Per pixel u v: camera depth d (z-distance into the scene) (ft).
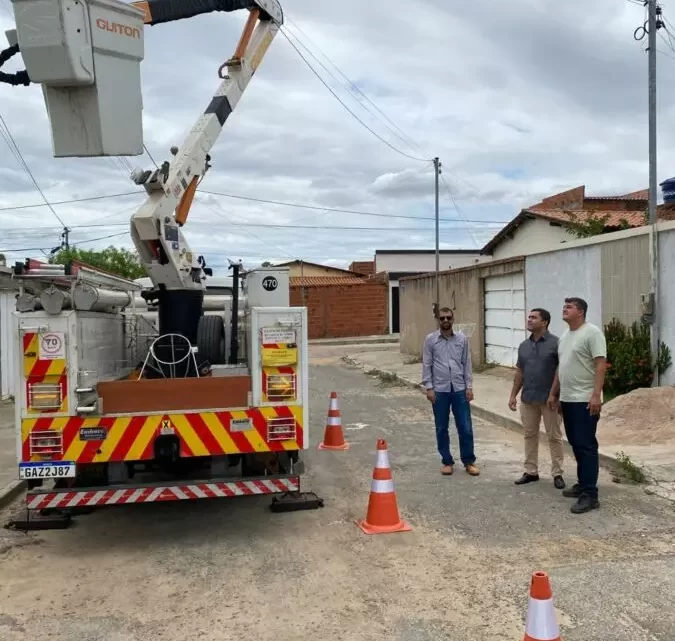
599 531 18.71
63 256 113.91
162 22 27.17
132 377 21.45
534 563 16.49
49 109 18.35
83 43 17.58
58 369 17.83
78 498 17.93
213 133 24.66
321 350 99.50
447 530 19.19
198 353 21.99
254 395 18.74
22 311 17.90
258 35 27.50
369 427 36.68
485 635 13.01
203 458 20.10
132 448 18.13
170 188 22.11
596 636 12.76
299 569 16.58
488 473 25.79
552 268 46.60
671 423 28.76
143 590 15.58
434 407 25.94
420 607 14.29
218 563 17.15
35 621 14.08
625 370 35.06
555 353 23.22
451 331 25.94
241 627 13.62
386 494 19.44
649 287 35.29
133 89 19.06
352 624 13.60
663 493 21.80
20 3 17.02
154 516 21.24
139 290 25.61
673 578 15.31
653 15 35.63
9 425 38.14
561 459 23.39
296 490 19.43
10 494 23.36
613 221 69.97
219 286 32.17
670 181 62.23
